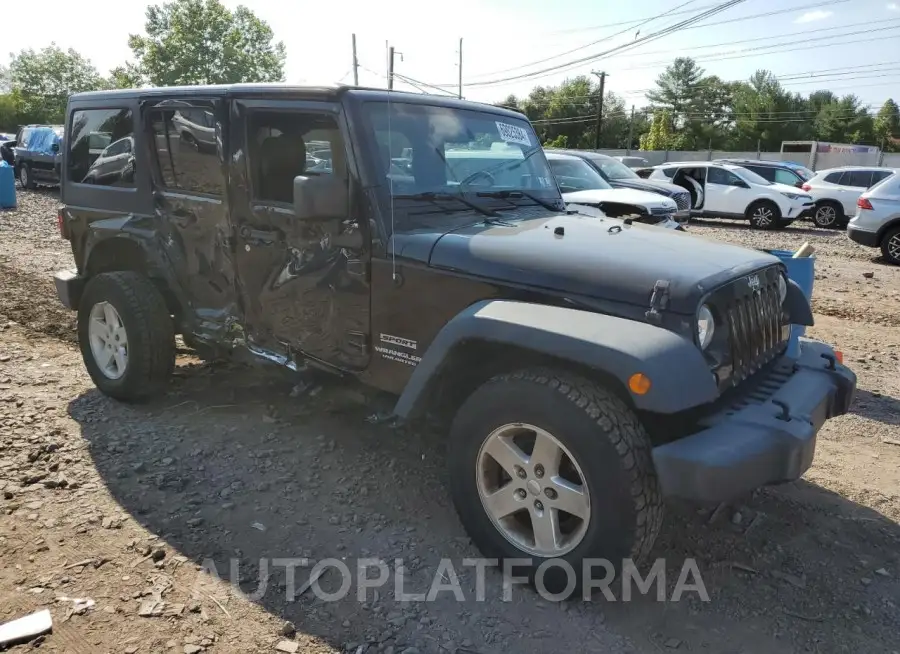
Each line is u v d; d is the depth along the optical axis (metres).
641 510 2.64
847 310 8.62
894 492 3.93
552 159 12.05
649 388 2.51
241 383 5.18
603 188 11.65
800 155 48.25
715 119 87.38
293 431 4.43
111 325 4.73
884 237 12.80
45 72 66.06
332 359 3.71
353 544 3.29
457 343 2.96
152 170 4.44
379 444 4.28
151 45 45.66
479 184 3.86
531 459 2.87
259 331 4.10
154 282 4.67
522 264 3.03
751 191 18.61
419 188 3.55
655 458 2.62
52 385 5.10
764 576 3.15
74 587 2.90
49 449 4.04
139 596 2.86
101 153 4.81
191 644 2.61
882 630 2.83
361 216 3.40
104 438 4.24
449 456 3.13
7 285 8.27
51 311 7.18
